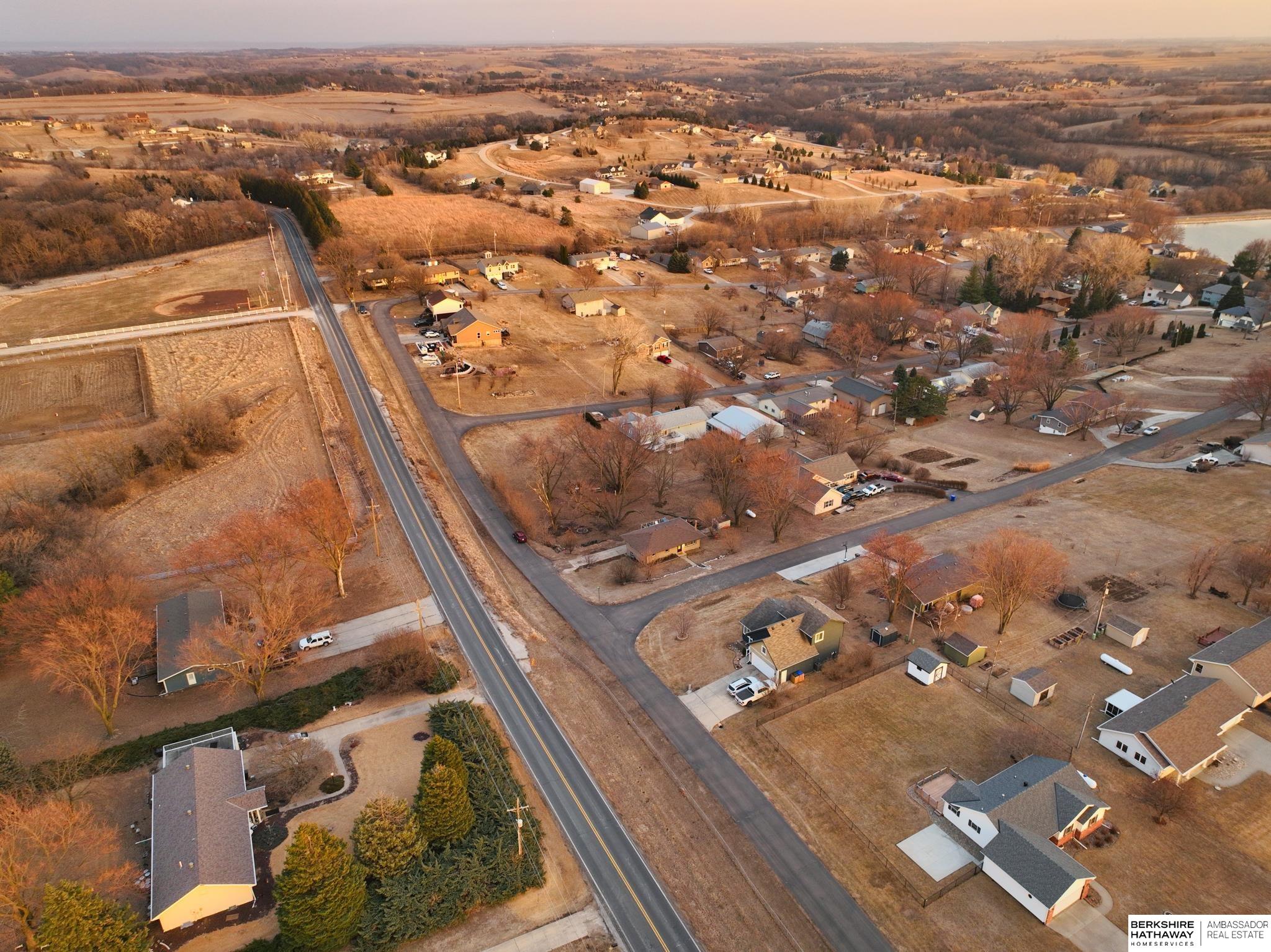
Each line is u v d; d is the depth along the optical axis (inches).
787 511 3412.9
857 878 1925.4
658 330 6141.7
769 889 1903.3
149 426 3919.8
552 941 1780.3
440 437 4242.1
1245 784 2158.0
